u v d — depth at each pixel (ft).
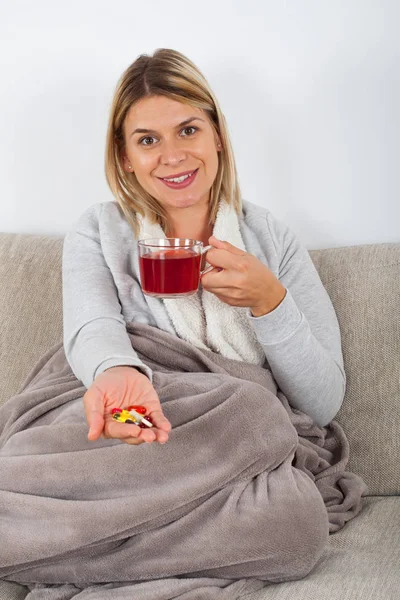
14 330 6.32
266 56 6.65
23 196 7.34
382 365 5.75
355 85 6.53
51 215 7.32
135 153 5.43
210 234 5.78
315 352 5.24
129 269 5.68
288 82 6.64
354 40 6.46
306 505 4.48
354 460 5.71
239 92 6.77
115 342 4.99
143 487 4.48
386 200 6.67
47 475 4.49
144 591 4.19
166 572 4.34
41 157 7.23
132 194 5.72
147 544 4.36
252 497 4.49
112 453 4.50
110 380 4.49
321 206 6.80
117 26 6.88
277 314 5.04
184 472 4.50
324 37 6.51
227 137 5.64
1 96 7.19
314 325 5.58
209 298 5.46
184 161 5.35
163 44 6.84
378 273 5.97
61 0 6.93
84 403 4.37
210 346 5.50
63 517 4.34
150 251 4.60
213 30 6.72
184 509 4.44
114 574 4.37
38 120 7.17
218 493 4.51
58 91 7.08
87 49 6.97
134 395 4.45
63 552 4.34
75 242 5.74
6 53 7.11
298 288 5.74
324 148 6.70
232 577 4.41
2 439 5.17
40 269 6.44
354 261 6.09
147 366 5.08
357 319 5.89
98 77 6.99
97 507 4.34
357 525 5.10
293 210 6.86
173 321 5.45
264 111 6.74
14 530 4.38
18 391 5.85
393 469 5.62
